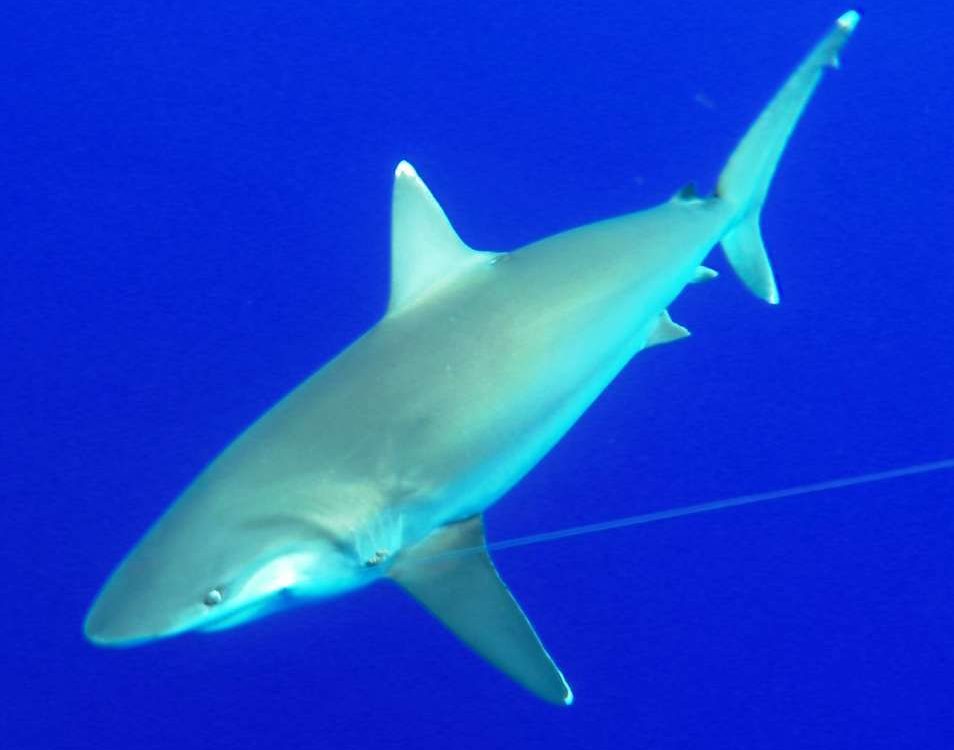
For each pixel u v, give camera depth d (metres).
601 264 2.45
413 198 2.34
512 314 2.34
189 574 2.05
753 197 2.80
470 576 2.33
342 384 2.25
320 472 2.17
